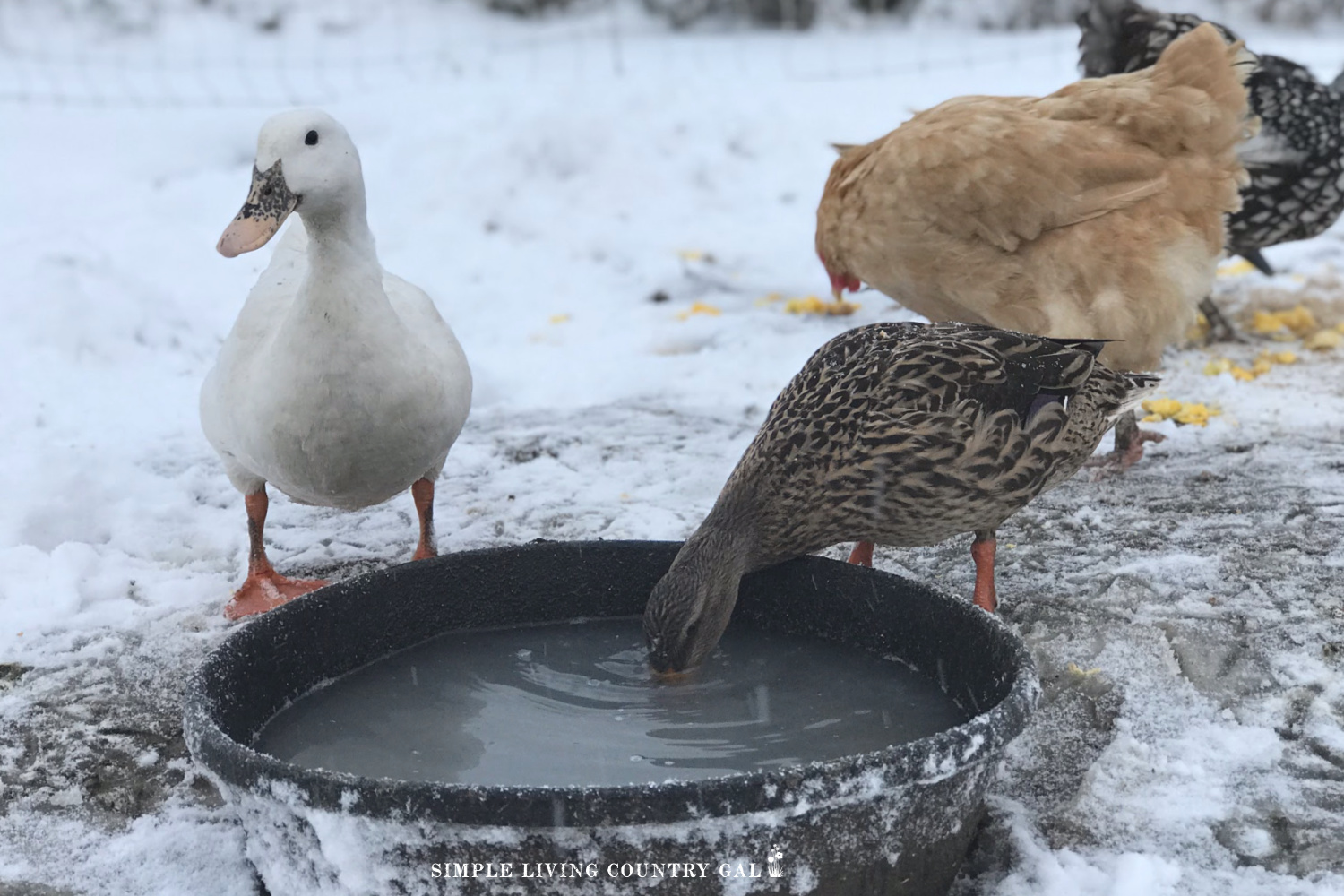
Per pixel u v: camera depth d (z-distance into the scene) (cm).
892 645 115
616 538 141
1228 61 143
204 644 126
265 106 319
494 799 88
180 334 186
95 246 206
